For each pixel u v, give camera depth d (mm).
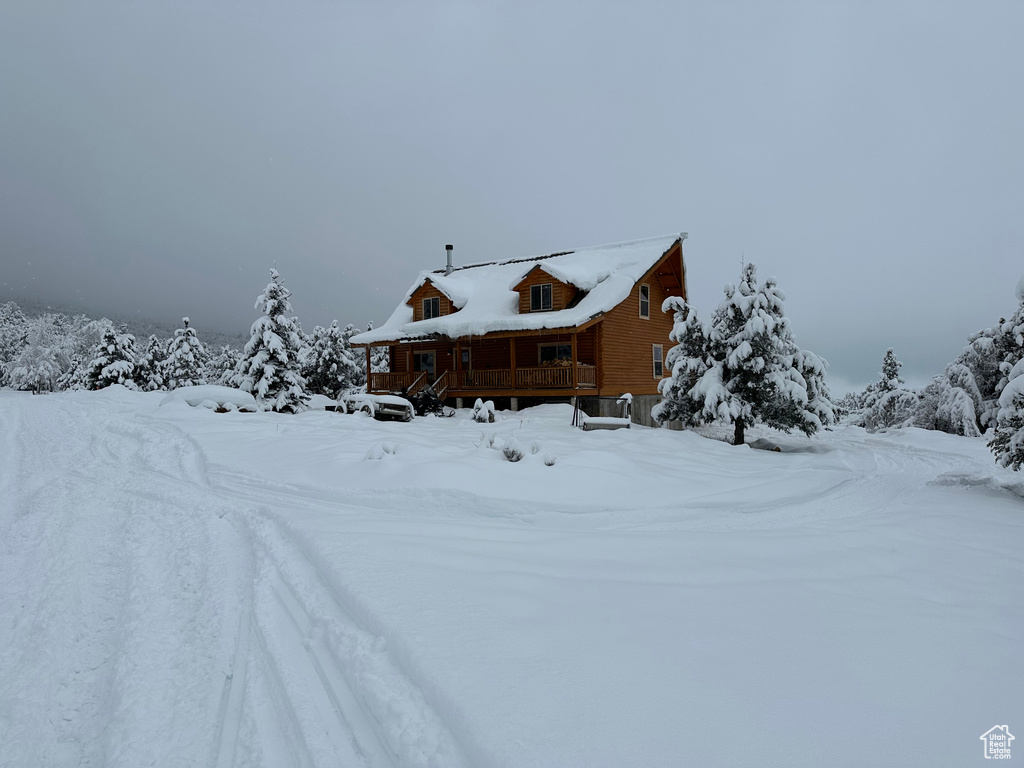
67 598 5000
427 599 4449
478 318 27062
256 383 26125
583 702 3012
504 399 27219
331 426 17406
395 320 32156
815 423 18016
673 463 13211
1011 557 6301
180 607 4848
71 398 27359
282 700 3498
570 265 27297
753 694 3115
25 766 3035
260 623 4457
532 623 4035
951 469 13773
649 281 29047
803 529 7734
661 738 2707
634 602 4520
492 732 2756
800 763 2539
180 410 19047
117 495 8727
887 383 41125
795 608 4469
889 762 2557
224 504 8297
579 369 23672
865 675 3363
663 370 29984
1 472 10258
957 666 3504
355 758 2941
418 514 8672
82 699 3654
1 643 4258
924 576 5508
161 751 3084
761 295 18250
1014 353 21797
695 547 6438
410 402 22938
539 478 10148
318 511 8391
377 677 3502
